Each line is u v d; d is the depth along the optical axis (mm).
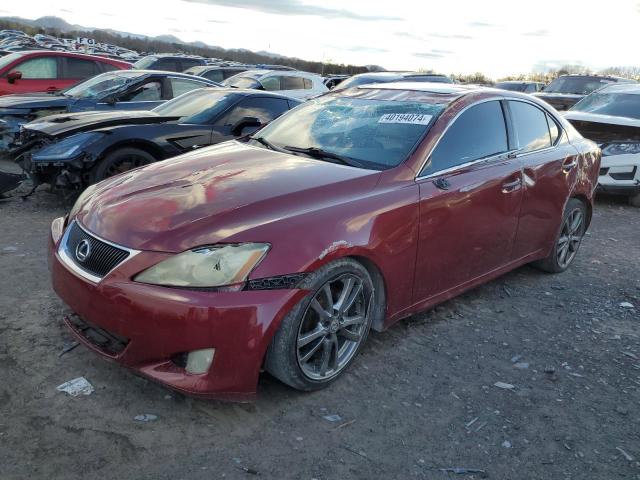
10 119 8070
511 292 4633
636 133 8078
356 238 2980
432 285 3623
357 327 3191
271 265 2666
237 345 2594
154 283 2592
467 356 3525
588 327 4074
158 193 3072
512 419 2908
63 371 3023
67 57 11078
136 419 2684
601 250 6082
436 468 2516
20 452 2404
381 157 3549
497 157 4023
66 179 5945
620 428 2895
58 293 2994
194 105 7152
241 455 2500
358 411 2885
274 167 3414
